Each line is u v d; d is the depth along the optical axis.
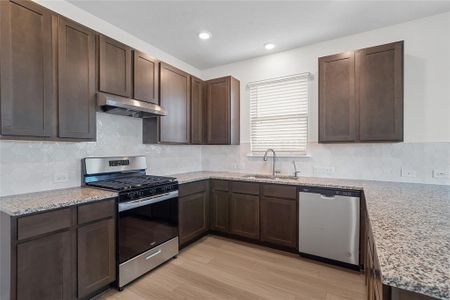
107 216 1.95
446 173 2.36
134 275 2.14
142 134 2.98
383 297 0.74
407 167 2.54
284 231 2.75
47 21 1.80
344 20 2.51
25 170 1.94
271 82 3.41
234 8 2.29
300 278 2.21
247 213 3.01
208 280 2.18
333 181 2.68
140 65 2.59
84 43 2.07
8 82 1.58
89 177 2.34
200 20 2.51
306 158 3.14
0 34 1.54
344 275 2.26
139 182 2.38
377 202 1.58
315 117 3.09
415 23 2.50
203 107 3.63
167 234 2.54
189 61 3.69
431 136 2.43
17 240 1.44
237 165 3.72
